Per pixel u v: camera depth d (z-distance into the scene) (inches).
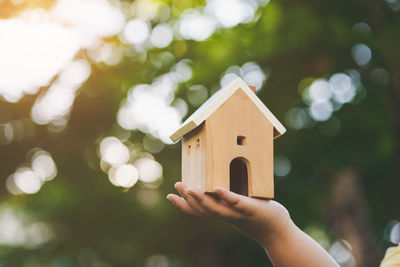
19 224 531.8
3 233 580.7
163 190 453.1
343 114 415.2
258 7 396.5
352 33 375.2
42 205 460.4
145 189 460.4
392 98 367.9
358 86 408.5
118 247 488.7
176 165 455.2
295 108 421.1
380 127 409.7
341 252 481.4
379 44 359.6
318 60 390.6
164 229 473.1
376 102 406.0
